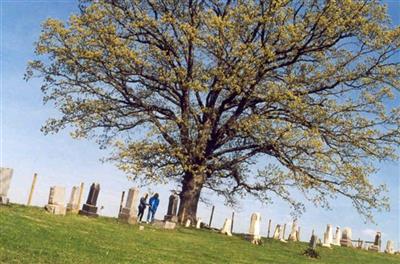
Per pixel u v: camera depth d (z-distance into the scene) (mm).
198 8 38406
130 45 37688
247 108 38625
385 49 36312
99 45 35906
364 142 36781
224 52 35906
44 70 37688
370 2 35469
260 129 36875
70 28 35844
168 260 19734
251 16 36094
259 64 34875
